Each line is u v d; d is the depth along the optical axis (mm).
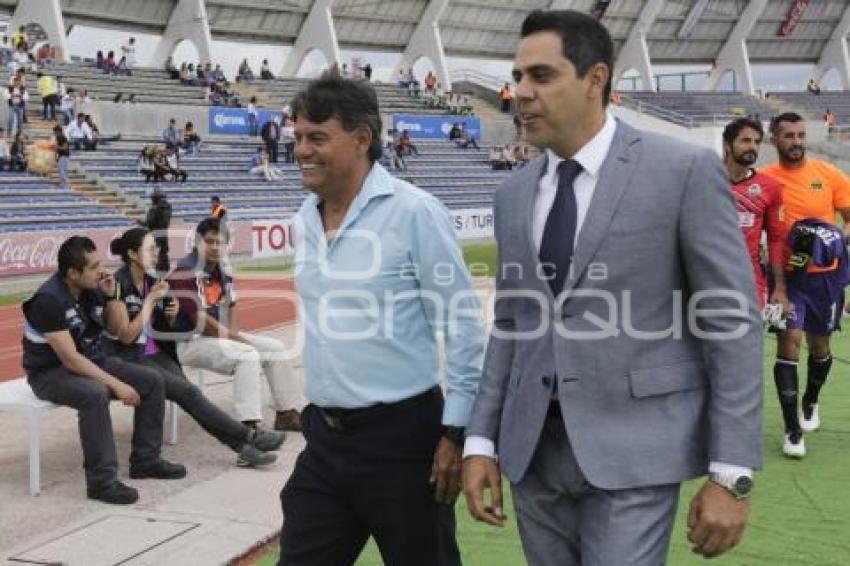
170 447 5906
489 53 47250
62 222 19688
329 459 2688
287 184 27891
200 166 27375
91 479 4770
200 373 6324
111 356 5340
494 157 36031
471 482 2410
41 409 4875
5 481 5137
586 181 2234
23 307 4879
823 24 57594
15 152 22391
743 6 53156
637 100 44906
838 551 3961
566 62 2150
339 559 2775
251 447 5398
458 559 2811
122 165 25172
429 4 42562
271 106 34531
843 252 5570
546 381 2256
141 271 5562
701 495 2104
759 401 2111
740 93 53000
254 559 4059
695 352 2232
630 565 2129
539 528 2367
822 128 45594
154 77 32844
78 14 33188
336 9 40406
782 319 5301
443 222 2615
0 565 3855
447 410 2605
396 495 2641
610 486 2156
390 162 31688
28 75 27938
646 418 2184
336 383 2609
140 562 3873
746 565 3826
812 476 5031
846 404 6738
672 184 2146
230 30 38062
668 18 51312
